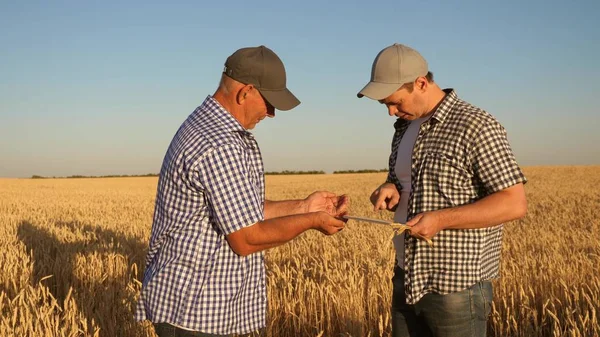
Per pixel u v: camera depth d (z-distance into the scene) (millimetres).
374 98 3395
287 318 5848
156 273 3088
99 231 12773
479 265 3404
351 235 11180
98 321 5531
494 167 3254
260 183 3209
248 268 3170
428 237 3232
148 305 3131
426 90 3477
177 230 3039
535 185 34062
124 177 77125
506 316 5824
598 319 5480
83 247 9766
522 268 7250
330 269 7566
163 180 3115
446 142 3367
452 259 3375
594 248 9320
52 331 4957
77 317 5324
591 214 16281
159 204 3143
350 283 6184
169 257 3062
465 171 3342
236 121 3074
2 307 5785
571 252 8953
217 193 2920
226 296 3066
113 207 22141
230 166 2932
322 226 3088
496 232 3551
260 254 3291
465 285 3371
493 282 6461
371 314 5926
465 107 3402
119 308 5828
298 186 46062
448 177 3367
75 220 15719
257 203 2990
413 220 3254
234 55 3100
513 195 3250
